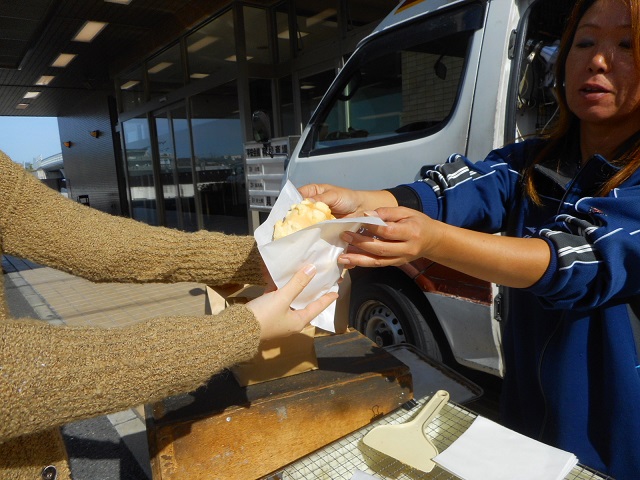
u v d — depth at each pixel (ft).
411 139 7.92
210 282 3.91
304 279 3.08
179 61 29.27
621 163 3.53
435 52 7.82
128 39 31.78
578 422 3.62
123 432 9.23
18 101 51.42
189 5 25.39
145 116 34.88
